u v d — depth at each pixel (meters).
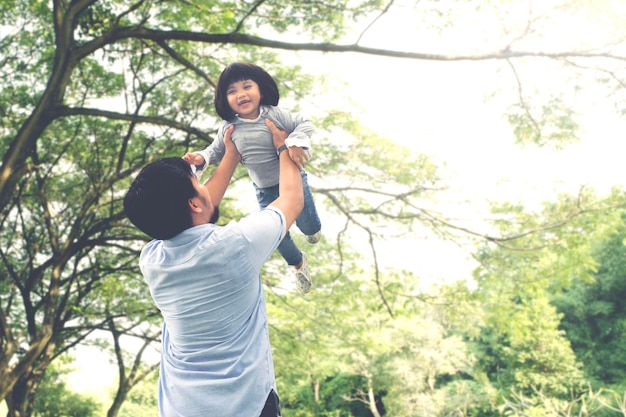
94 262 13.19
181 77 11.29
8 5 9.80
